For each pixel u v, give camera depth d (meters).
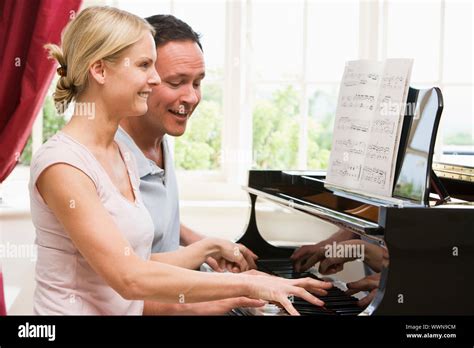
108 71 1.90
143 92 1.95
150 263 1.80
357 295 1.94
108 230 1.78
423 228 1.74
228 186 3.94
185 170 4.00
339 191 2.33
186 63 2.32
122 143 2.12
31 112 3.45
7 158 3.47
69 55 1.92
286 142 4.00
